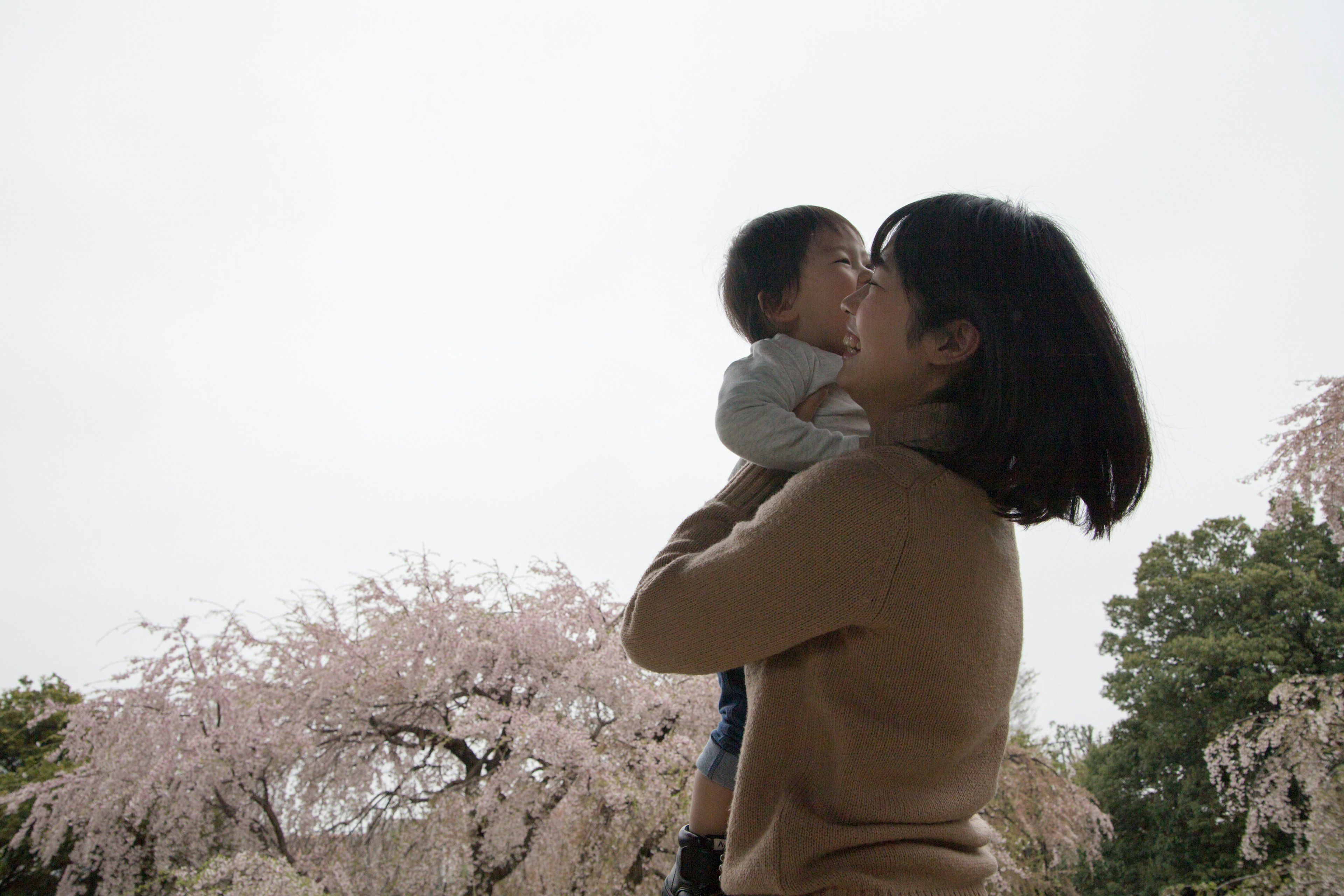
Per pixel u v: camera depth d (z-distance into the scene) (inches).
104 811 289.6
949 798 38.7
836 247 63.2
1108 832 330.0
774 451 47.8
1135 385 39.2
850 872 36.6
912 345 40.8
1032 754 339.3
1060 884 347.6
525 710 260.4
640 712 260.1
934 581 36.6
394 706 279.1
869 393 43.1
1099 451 38.2
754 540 38.5
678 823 246.5
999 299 38.3
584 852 251.4
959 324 39.7
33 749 538.9
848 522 36.9
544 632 275.4
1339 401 313.4
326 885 270.7
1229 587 751.7
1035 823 329.7
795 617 37.2
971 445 38.5
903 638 36.9
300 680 286.7
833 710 38.0
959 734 37.7
